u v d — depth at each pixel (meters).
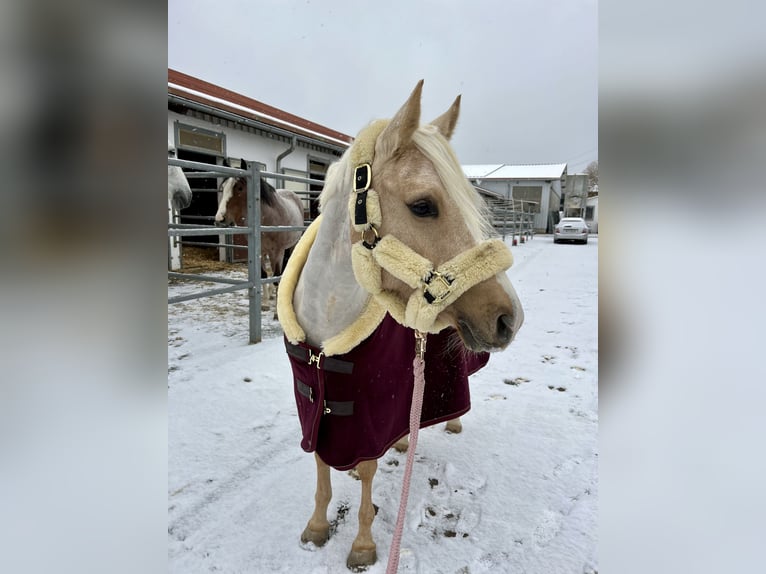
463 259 0.97
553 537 1.54
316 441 1.29
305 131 9.32
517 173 27.70
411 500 1.73
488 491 1.79
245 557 1.44
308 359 1.31
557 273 8.07
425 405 1.64
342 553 1.46
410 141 1.03
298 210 6.00
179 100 6.29
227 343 3.71
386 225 1.03
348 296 1.23
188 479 1.83
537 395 2.75
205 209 10.37
